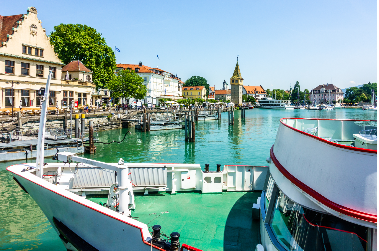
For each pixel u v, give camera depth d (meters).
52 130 36.44
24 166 11.22
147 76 99.19
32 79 39.31
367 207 4.77
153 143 40.41
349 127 9.70
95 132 47.47
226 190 12.84
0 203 14.73
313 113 130.50
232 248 8.07
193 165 12.68
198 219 9.91
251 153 33.19
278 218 7.27
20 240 10.59
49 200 8.98
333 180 5.26
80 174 11.48
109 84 60.59
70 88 47.03
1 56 35.34
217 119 86.62
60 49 53.25
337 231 5.57
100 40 59.91
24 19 37.91
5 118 31.88
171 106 85.00
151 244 6.30
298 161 6.46
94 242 7.86
